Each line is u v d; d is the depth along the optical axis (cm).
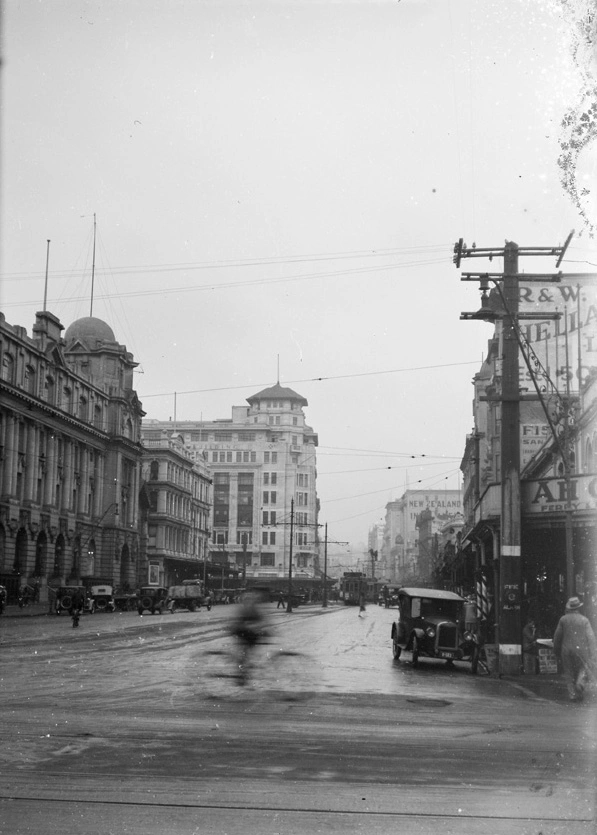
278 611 7900
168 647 2578
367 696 1489
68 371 7675
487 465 5356
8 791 689
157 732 1001
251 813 640
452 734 1055
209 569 12031
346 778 767
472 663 2123
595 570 2527
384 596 10725
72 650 2433
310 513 15675
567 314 2194
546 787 743
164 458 10931
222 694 1430
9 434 6644
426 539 15250
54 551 7469
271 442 15550
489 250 2120
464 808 666
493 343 4025
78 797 675
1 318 6419
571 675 1498
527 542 2619
